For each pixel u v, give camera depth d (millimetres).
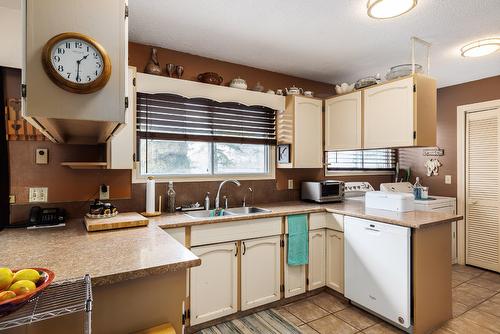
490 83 3457
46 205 2137
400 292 2119
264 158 3283
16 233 1738
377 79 2951
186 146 2801
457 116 3758
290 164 3064
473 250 3621
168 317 1281
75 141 2145
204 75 2701
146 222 1925
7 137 2004
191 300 2119
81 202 2260
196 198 2773
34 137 2092
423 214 2391
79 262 1213
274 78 3324
